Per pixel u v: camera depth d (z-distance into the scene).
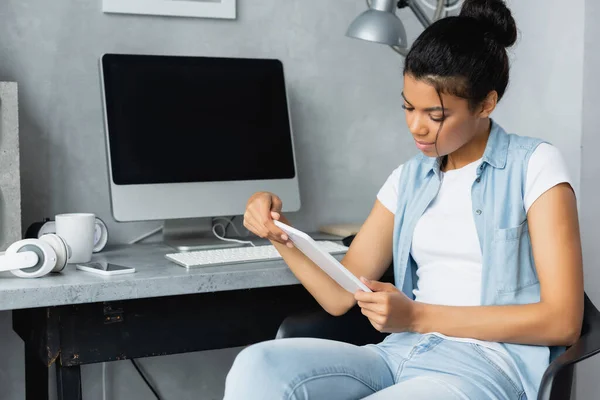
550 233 1.33
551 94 2.07
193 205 1.96
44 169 2.02
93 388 2.15
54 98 2.02
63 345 1.54
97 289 1.49
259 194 1.58
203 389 2.27
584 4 1.96
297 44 2.27
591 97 1.99
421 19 2.03
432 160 1.53
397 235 1.56
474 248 1.43
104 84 1.89
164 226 2.09
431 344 1.37
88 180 2.07
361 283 1.31
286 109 2.10
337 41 2.32
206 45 2.16
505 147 1.44
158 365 2.21
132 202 1.88
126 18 2.07
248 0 2.20
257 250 1.82
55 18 2.00
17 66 1.98
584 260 2.02
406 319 1.32
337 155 2.35
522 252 1.41
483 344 1.35
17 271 1.51
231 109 2.03
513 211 1.40
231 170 2.01
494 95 1.38
